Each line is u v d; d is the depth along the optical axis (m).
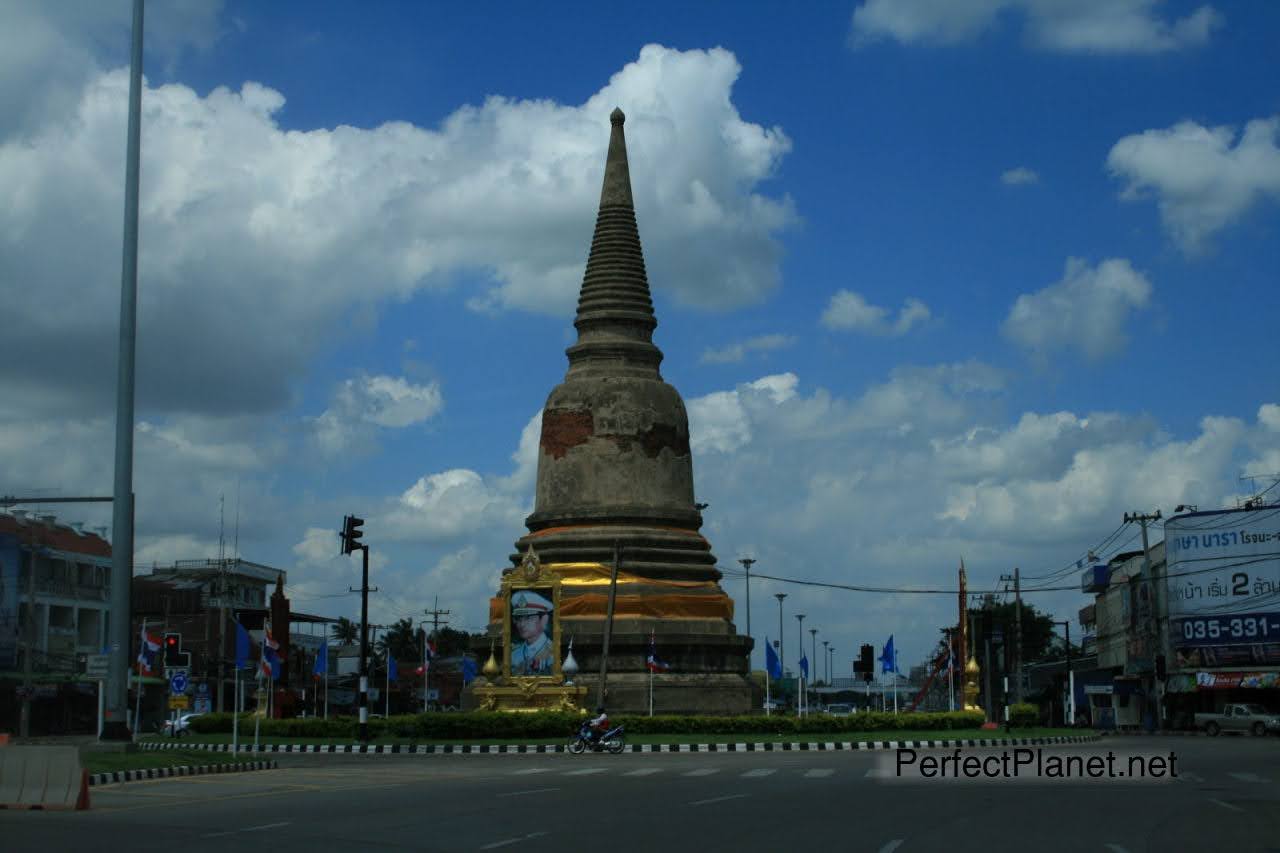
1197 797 32.50
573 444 70.19
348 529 59.00
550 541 68.62
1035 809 29.19
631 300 72.75
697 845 22.41
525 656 63.50
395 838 23.56
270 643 53.38
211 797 33.09
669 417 71.19
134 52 43.34
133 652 100.88
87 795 30.30
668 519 69.56
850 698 186.88
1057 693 117.62
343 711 120.62
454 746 57.12
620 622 66.06
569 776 40.31
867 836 23.78
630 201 74.50
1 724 82.81
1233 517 85.06
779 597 92.94
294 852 21.62
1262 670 83.06
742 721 61.25
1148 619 95.31
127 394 42.53
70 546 93.62
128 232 42.75
